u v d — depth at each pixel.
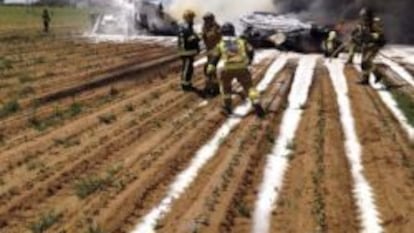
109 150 12.15
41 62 25.33
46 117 14.93
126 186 10.09
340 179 10.80
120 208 9.15
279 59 28.39
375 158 12.09
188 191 9.98
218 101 17.28
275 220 9.03
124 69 23.50
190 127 14.09
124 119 14.84
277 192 10.17
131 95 18.00
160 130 13.85
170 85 19.84
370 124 14.80
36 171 10.81
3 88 18.78
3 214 8.95
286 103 17.23
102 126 14.10
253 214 9.23
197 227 8.48
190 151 12.18
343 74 23.72
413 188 10.45
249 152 12.18
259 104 15.34
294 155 12.26
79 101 17.03
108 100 17.19
